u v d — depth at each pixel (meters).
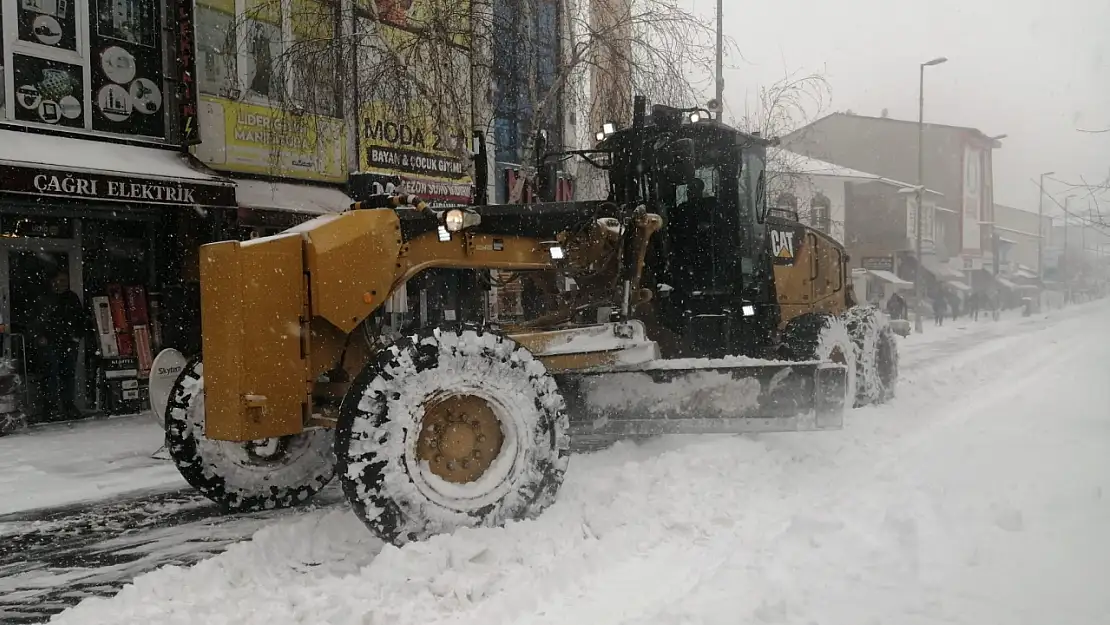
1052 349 15.68
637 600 3.59
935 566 3.72
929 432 7.21
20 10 9.82
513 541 4.23
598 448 6.61
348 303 4.87
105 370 10.84
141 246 11.59
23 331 10.37
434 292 5.74
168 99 11.23
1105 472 5.32
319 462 5.79
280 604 3.67
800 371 5.72
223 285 4.56
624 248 6.17
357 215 5.02
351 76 11.53
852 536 4.16
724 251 7.28
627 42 11.98
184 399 5.52
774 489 5.26
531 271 6.11
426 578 3.81
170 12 11.16
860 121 46.12
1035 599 3.31
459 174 14.94
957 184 46.44
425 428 4.41
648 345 5.73
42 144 9.72
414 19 11.71
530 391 4.62
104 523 5.54
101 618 3.62
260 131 12.18
